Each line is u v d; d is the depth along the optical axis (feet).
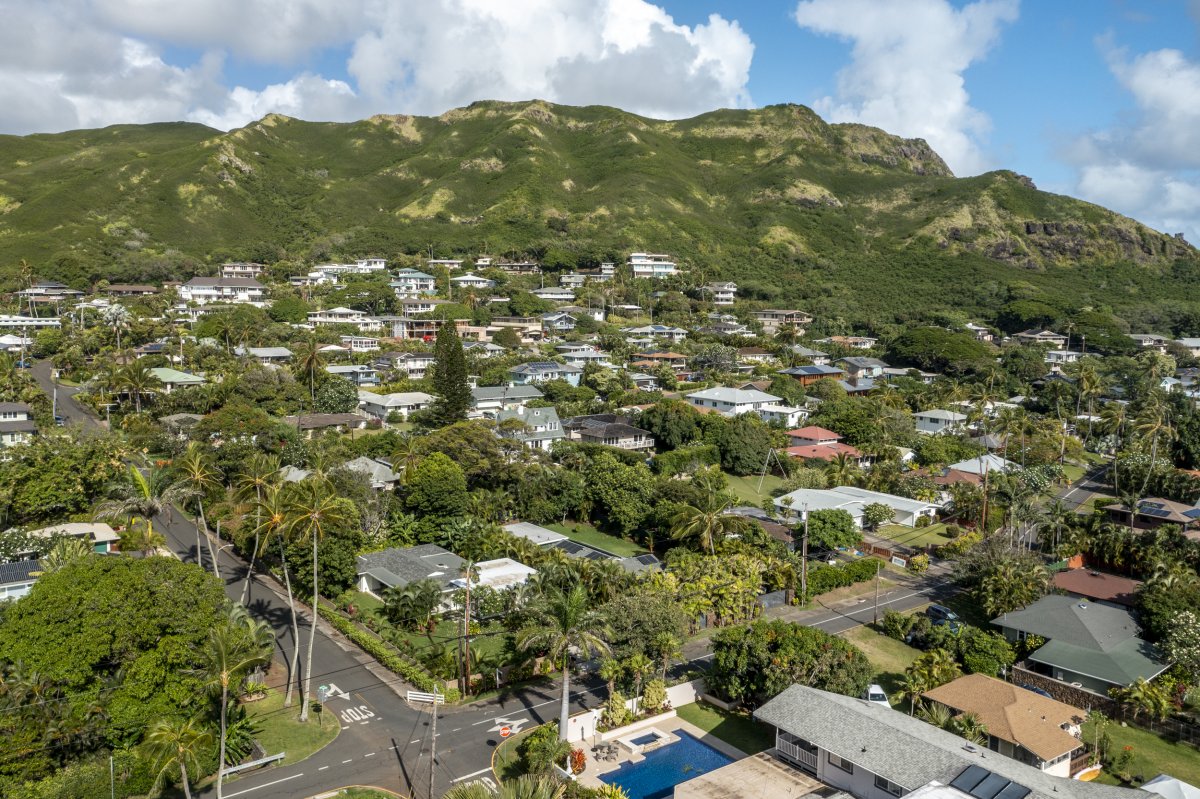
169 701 160.25
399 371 538.88
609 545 309.42
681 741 177.78
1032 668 217.97
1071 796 136.77
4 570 223.51
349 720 183.62
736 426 420.36
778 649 186.29
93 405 438.40
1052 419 518.37
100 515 271.08
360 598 253.65
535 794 134.51
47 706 149.07
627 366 616.80
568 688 185.16
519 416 424.87
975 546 286.87
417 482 295.89
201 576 179.63
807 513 302.04
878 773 144.15
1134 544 286.05
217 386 438.40
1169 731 186.70
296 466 343.26
